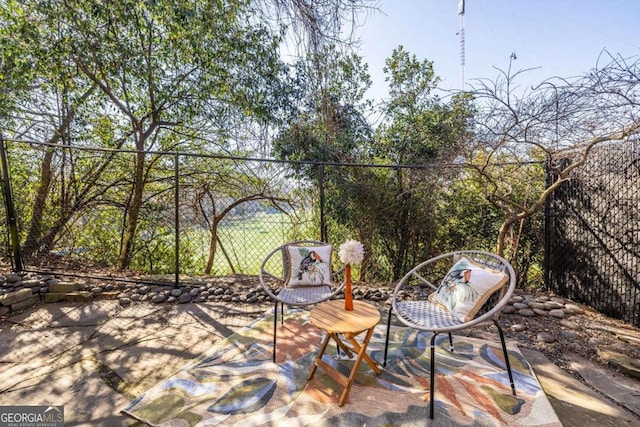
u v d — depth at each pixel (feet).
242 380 6.95
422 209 14.67
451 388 6.63
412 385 6.77
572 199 11.46
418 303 7.66
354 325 6.52
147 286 12.74
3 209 14.17
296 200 16.62
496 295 7.06
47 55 13.57
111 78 16.26
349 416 5.85
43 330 9.50
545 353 8.15
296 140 17.01
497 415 5.82
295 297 8.40
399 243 15.67
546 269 12.55
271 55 16.37
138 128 17.38
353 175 15.71
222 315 10.65
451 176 13.34
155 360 7.90
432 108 18.08
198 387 6.70
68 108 16.72
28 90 14.79
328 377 7.05
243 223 17.04
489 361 7.64
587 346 8.41
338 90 18.02
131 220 17.20
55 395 6.55
